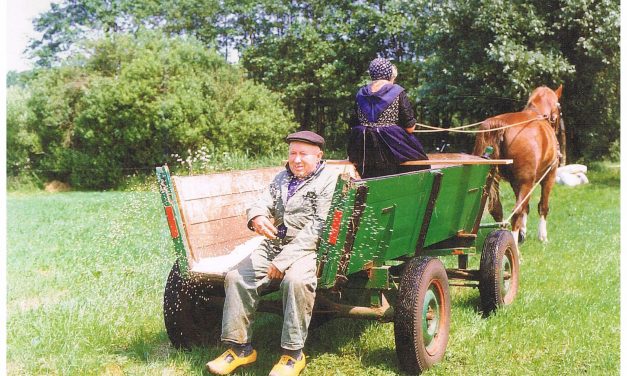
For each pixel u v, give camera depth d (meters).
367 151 4.67
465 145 25.05
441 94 20.73
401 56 29.95
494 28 18.33
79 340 4.51
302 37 30.31
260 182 4.71
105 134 22.25
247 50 31.58
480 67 19.16
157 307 5.27
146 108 21.59
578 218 10.85
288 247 3.62
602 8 17.83
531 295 5.70
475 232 5.47
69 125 23.20
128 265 6.57
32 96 23.05
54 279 6.52
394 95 4.62
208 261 4.03
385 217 3.83
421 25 22.75
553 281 6.33
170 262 6.10
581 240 8.56
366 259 3.84
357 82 29.97
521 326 4.90
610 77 19.30
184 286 4.11
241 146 22.28
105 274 6.36
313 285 3.58
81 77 23.17
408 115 4.66
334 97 30.02
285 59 30.59
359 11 30.09
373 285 3.92
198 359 4.12
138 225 7.03
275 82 30.56
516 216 7.37
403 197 3.95
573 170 17.05
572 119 20.70
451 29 19.53
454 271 5.27
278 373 3.56
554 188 15.68
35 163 23.39
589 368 4.15
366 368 4.11
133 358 4.25
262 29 33.22
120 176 22.31
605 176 18.39
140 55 22.47
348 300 5.18
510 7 18.28
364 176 4.77
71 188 23.05
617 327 4.93
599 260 7.23
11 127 22.94
